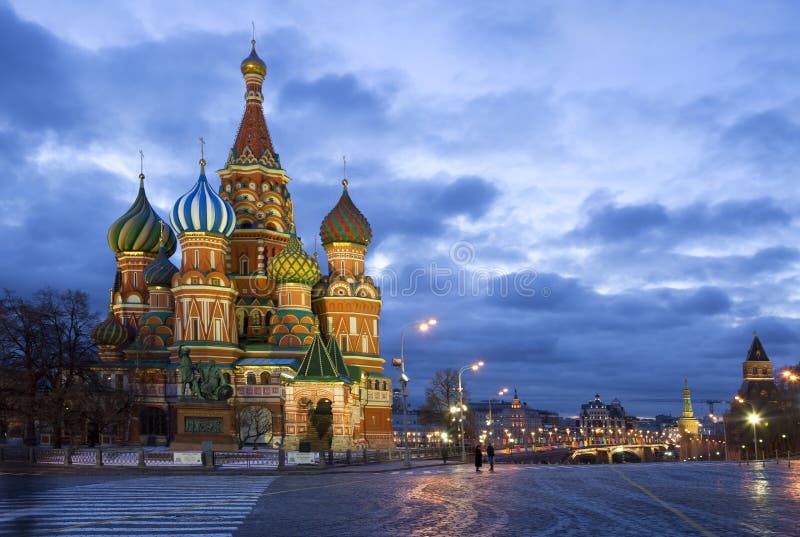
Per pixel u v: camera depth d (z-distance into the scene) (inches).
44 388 3681.1
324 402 3905.0
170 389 4114.2
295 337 4335.6
